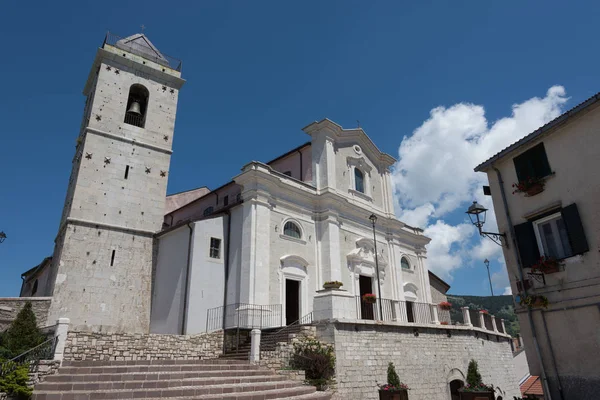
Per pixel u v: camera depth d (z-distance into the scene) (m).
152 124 28.70
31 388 10.56
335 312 16.45
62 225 25.56
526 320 13.12
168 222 35.53
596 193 11.94
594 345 11.40
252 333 16.00
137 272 24.61
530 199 13.70
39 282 31.66
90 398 10.12
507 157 14.56
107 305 23.12
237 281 21.31
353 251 26.02
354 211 27.45
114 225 24.84
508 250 14.05
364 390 16.12
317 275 24.20
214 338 18.25
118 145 26.77
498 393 23.75
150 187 27.08
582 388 11.50
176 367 13.38
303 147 28.12
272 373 14.27
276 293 21.73
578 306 11.86
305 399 12.09
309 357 14.99
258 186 22.66
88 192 24.70
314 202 25.75
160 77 30.22
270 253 22.17
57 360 11.78
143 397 10.48
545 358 12.43
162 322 22.38
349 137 29.36
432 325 20.19
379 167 32.09
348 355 16.16
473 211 14.20
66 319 12.88
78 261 23.09
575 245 12.11
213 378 12.34
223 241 22.80
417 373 18.52
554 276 12.58
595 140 12.20
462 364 21.23
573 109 12.52
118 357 15.29
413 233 32.47
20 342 16.27
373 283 27.02
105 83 27.58
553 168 13.15
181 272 22.08
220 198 29.08
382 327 17.92
